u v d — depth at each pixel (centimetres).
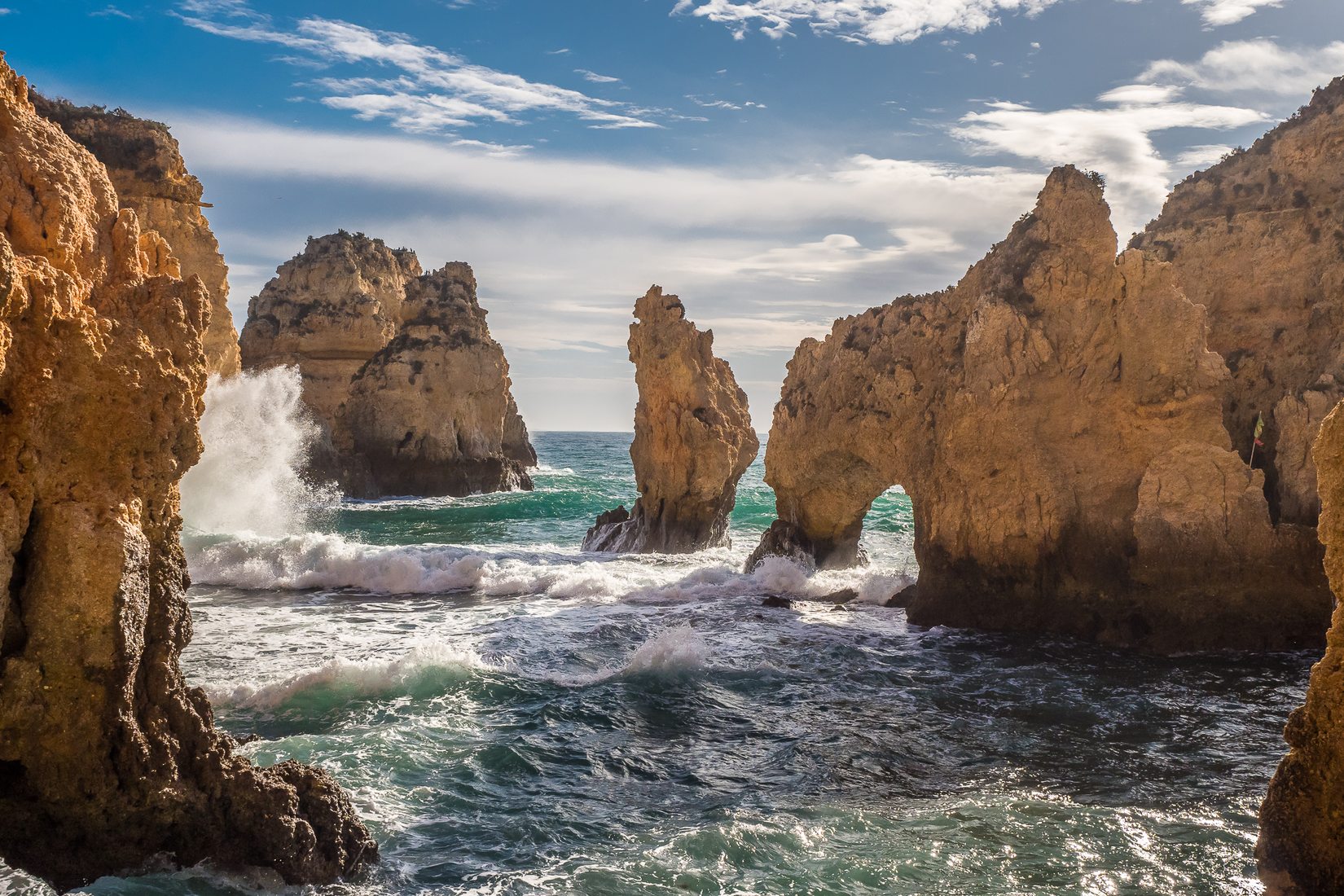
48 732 995
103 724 1012
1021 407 2495
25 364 985
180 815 1058
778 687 2028
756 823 1348
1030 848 1277
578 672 2131
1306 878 988
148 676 1065
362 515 5703
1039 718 1828
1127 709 1875
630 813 1398
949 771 1569
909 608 2677
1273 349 2673
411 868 1205
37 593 989
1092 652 2284
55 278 1012
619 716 1817
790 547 3375
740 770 1573
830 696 1967
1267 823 1016
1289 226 2725
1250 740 1700
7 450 974
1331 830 973
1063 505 2434
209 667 2145
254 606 2912
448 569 3322
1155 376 2417
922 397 2792
